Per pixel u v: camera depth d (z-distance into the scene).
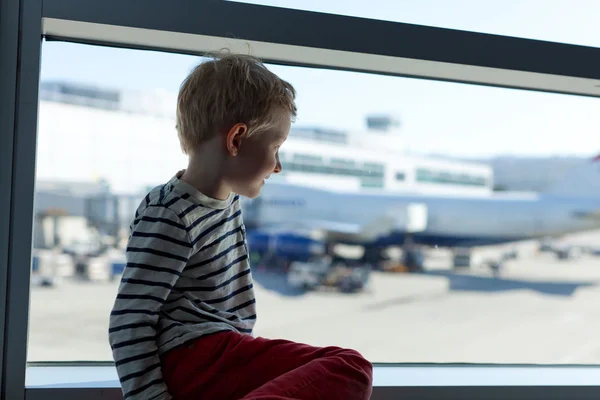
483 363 1.35
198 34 1.04
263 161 0.89
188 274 0.85
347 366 0.79
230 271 0.92
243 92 0.87
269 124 0.89
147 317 0.78
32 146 0.99
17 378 0.99
